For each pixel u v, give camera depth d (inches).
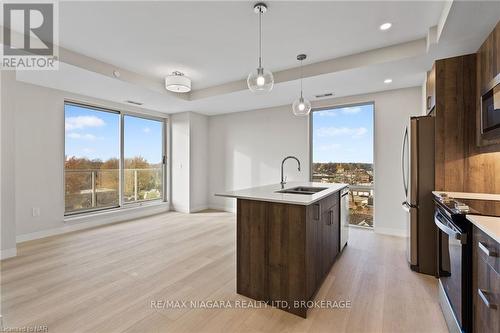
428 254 105.9
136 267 112.0
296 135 203.0
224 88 172.1
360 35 107.0
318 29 102.3
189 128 233.0
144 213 219.0
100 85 151.5
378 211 167.2
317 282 91.4
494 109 77.9
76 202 177.3
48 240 149.3
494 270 48.1
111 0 83.1
